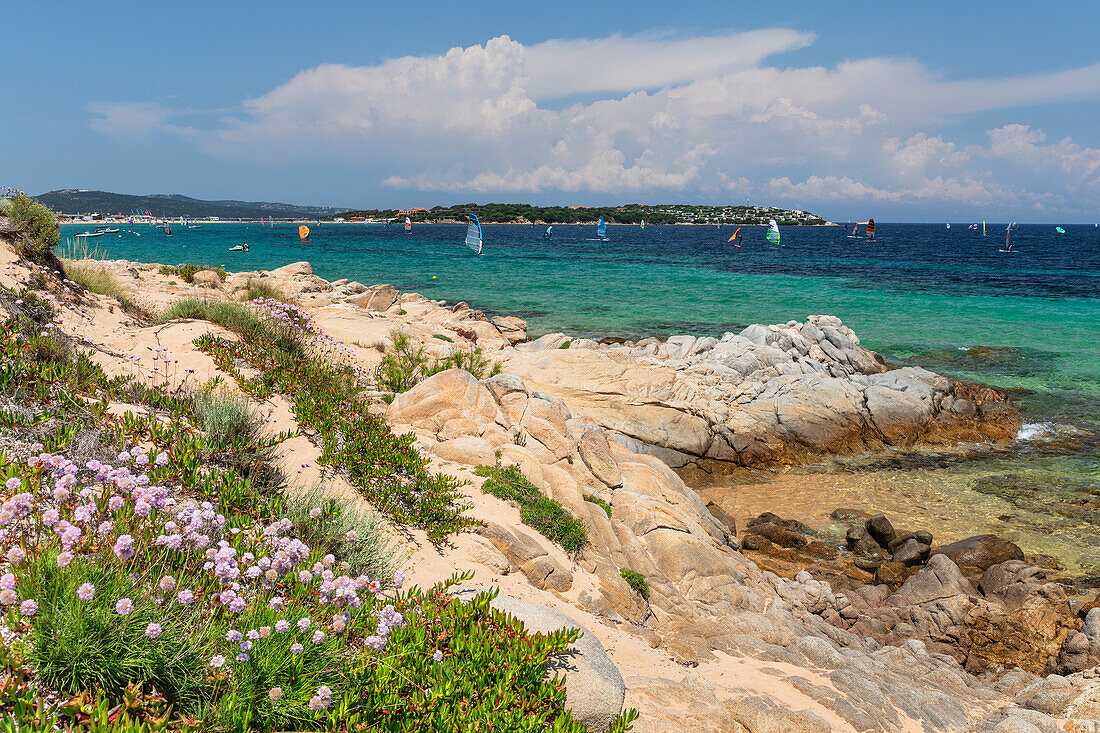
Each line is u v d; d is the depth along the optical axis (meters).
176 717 4.05
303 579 4.99
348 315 24.55
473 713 4.81
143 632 4.06
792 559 16.25
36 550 4.30
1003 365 31.80
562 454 12.48
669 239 155.25
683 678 8.16
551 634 6.17
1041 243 153.88
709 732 6.76
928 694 10.05
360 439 9.45
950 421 24.14
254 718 4.19
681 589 11.38
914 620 13.31
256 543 5.59
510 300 49.34
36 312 9.52
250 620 4.66
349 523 7.04
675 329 39.44
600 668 6.43
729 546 14.57
